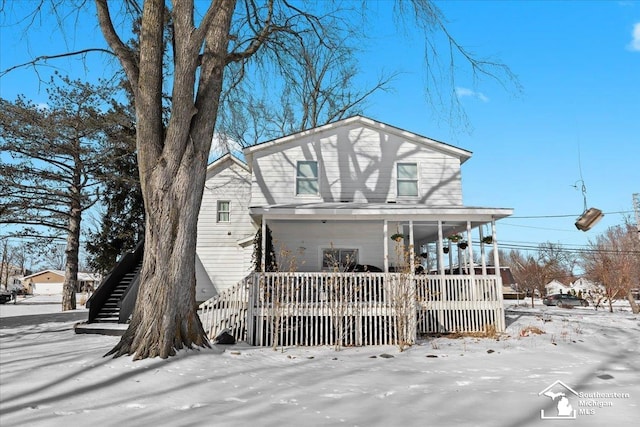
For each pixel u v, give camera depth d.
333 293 11.52
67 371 7.03
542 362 8.23
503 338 11.30
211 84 9.39
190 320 8.70
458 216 12.92
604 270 29.47
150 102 9.09
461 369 7.70
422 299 12.22
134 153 22.61
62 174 21.78
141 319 8.32
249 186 21.77
